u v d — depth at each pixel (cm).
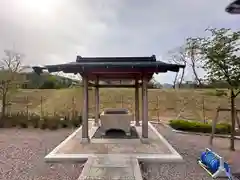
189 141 937
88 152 665
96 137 888
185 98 2450
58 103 2342
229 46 785
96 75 1055
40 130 1262
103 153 654
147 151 678
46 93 2692
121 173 492
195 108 2147
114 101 2386
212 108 2062
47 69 772
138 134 955
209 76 857
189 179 497
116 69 782
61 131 1227
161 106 2300
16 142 916
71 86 3191
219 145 858
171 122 1312
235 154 719
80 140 838
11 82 1659
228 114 1812
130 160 584
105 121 938
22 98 2384
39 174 524
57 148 714
